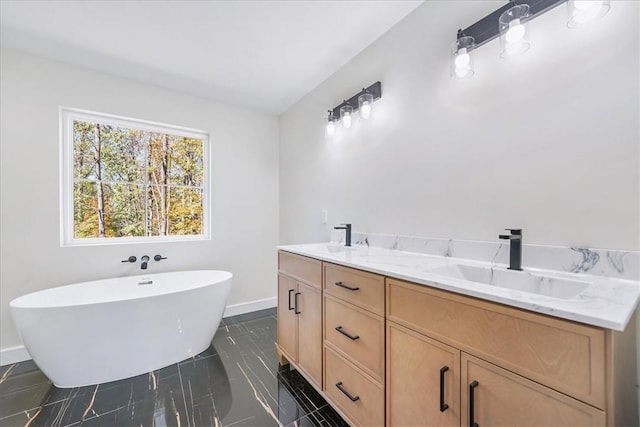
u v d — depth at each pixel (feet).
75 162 7.59
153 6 5.22
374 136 6.36
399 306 3.52
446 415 2.98
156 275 8.14
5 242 6.55
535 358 2.32
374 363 3.88
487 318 2.64
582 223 3.38
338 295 4.59
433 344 3.11
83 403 5.14
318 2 5.18
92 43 6.35
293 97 9.20
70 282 7.23
